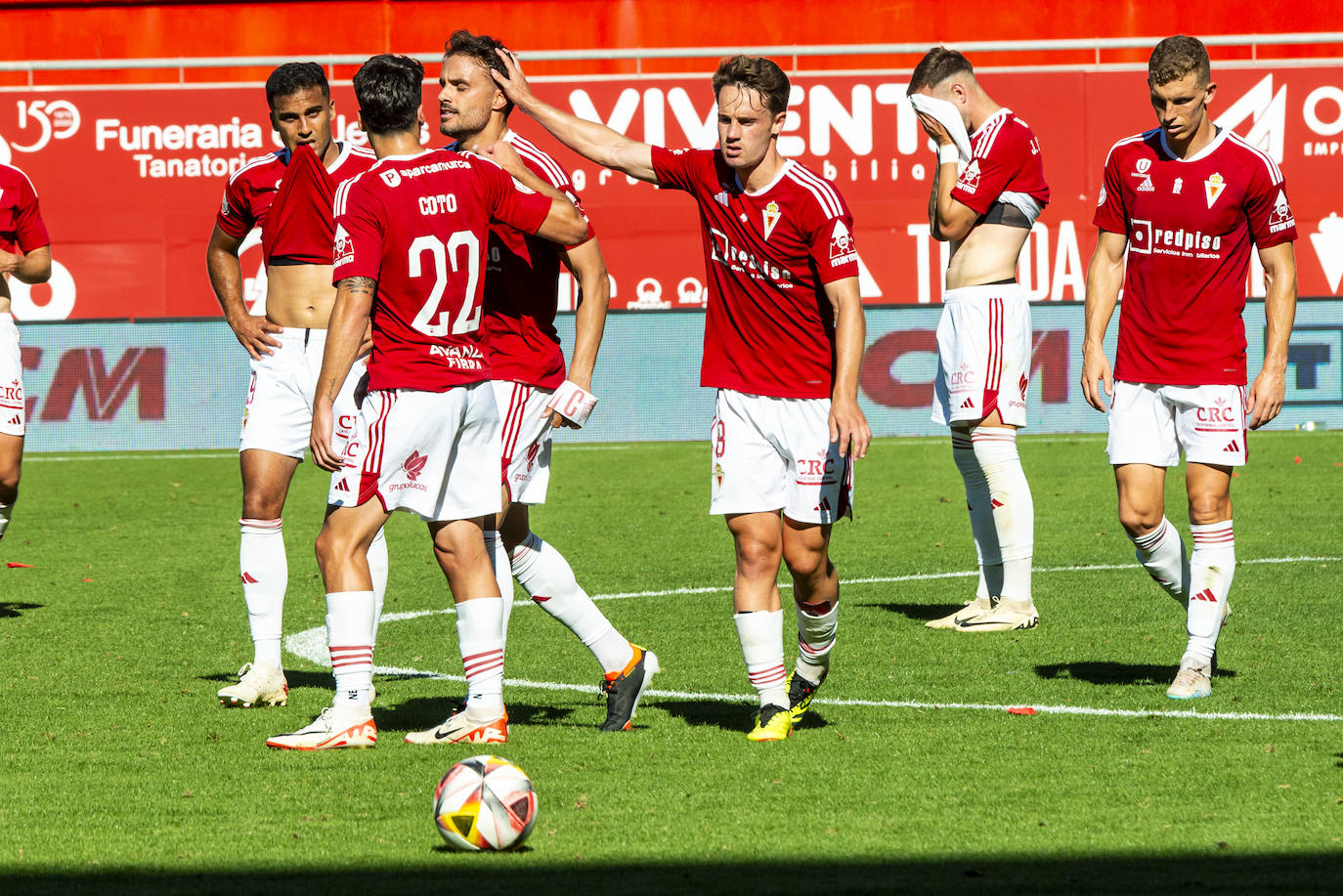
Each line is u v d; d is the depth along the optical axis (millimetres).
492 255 19359
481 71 19219
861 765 16922
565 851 13766
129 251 64875
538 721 19641
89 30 78625
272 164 21594
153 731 19047
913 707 20141
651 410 65312
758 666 18500
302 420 21266
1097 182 63781
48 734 18875
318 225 21250
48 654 24734
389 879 12914
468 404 17859
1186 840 13867
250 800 15625
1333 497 43938
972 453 27328
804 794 15680
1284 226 20766
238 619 28234
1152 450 21422
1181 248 20719
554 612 19188
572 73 76625
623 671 19156
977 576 32781
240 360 65375
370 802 15523
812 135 64125
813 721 19375
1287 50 74625
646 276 64938
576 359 19250
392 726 19516
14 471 28328
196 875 13125
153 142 64562
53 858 13648
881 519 42250
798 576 18547
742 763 17062
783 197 17641
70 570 34594
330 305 21328
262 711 20359
